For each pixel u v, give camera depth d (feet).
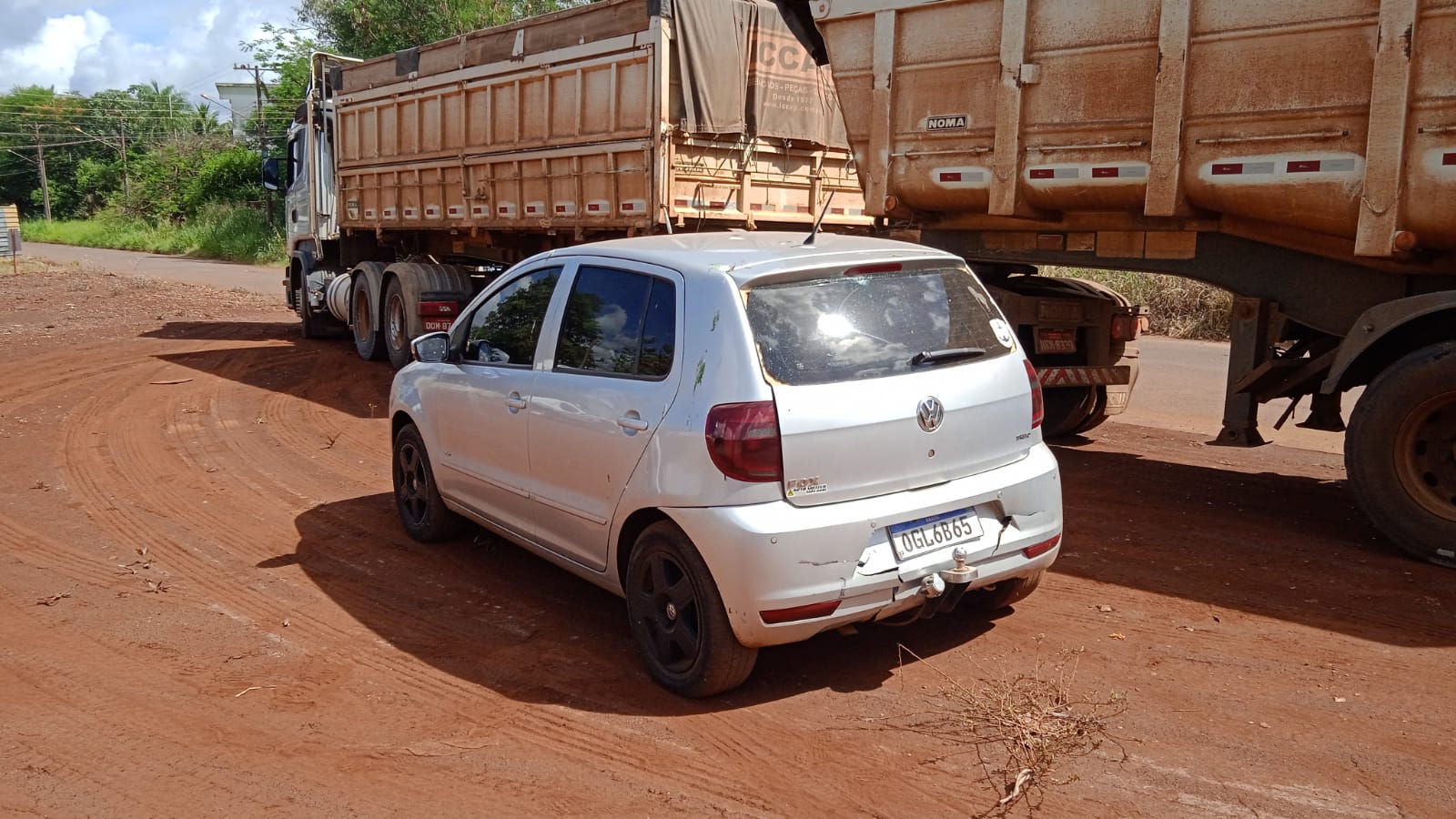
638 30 29.71
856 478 13.23
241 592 18.19
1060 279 28.86
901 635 15.89
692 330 13.75
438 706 13.84
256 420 32.94
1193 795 11.36
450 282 41.06
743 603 12.86
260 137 162.91
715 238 16.38
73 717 13.58
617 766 12.22
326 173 51.39
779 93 32.40
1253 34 19.44
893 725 13.07
